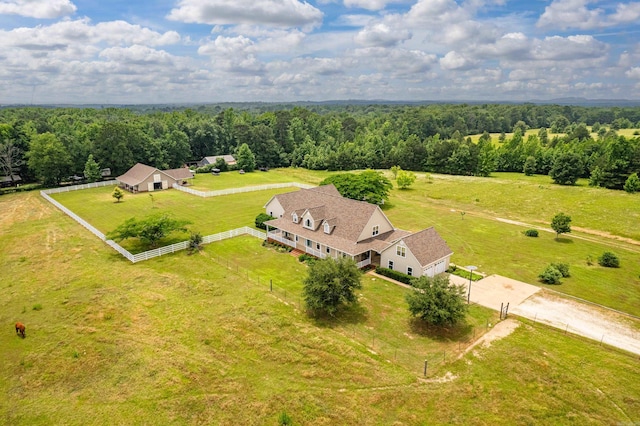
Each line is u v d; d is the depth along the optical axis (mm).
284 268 43688
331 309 32250
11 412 22906
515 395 24391
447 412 23062
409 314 34250
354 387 25125
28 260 44969
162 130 124938
